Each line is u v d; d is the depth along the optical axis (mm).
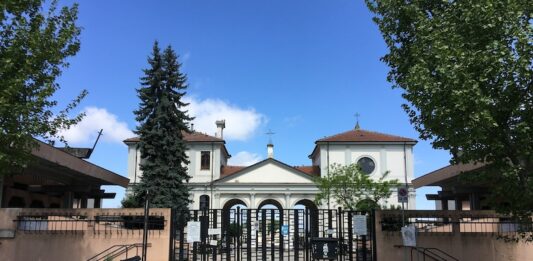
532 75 9398
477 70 9773
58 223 15938
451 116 10172
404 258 15539
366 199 39312
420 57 11148
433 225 16219
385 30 13445
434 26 11039
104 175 25359
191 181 53219
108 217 15953
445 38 10391
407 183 52094
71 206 27500
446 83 9977
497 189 10734
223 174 56312
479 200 23859
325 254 19016
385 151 53406
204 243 18219
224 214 19625
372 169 53031
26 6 11766
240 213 18812
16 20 11516
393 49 13328
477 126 9781
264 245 18750
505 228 15766
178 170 30984
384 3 13164
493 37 9859
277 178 53250
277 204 54656
